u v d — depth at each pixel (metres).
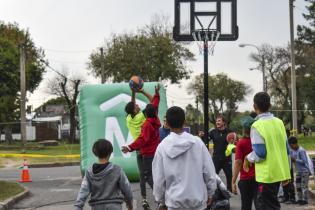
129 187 7.11
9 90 55.47
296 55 73.12
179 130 6.29
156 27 66.00
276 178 8.03
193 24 19.89
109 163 7.09
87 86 19.94
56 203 14.80
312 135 77.06
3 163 32.19
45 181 21.33
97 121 19.36
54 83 74.75
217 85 105.88
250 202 9.12
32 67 63.66
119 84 20.02
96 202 6.98
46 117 93.19
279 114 76.25
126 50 62.72
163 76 64.12
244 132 9.12
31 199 15.72
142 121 12.70
